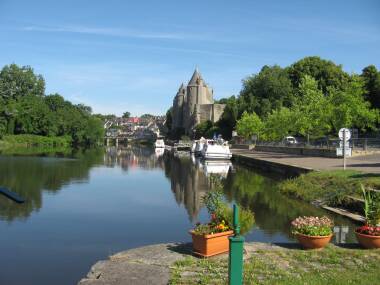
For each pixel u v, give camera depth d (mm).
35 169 40656
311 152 50219
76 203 21656
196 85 152375
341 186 20500
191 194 25516
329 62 93688
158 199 23406
